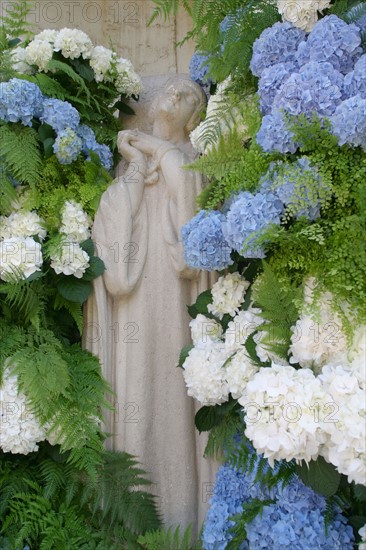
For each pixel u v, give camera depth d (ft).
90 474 5.33
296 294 4.75
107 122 7.02
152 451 5.81
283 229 4.69
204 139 5.64
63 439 5.57
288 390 4.33
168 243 6.07
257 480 4.88
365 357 4.40
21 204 6.25
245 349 5.08
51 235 6.16
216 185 5.75
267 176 4.94
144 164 6.36
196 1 5.65
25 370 5.44
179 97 6.60
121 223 6.05
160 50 7.57
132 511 5.52
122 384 5.90
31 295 5.81
